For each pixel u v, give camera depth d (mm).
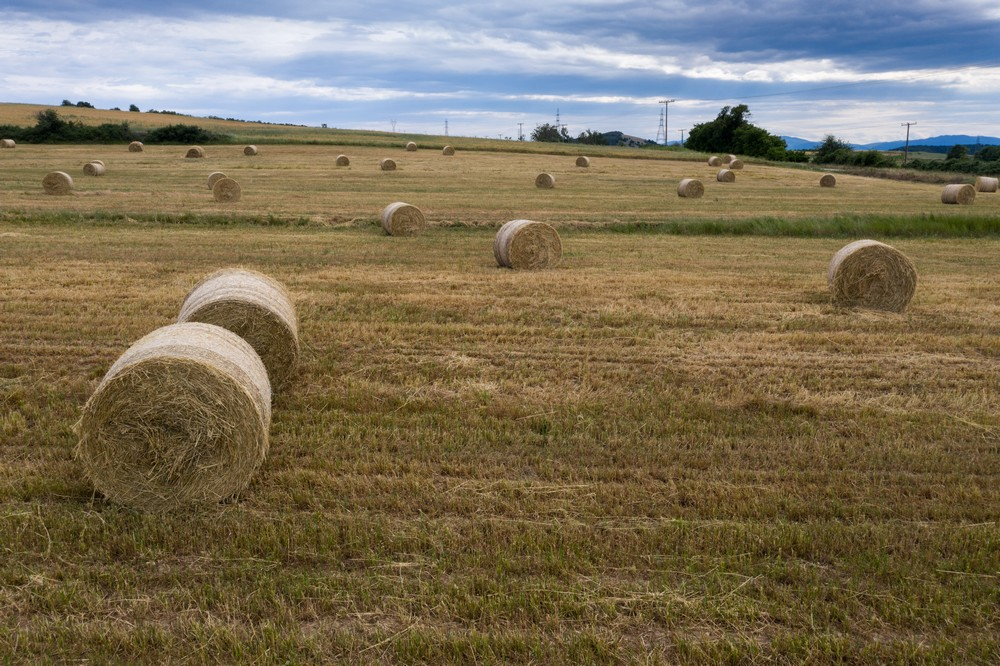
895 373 9633
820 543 5492
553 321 12039
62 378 8984
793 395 8789
